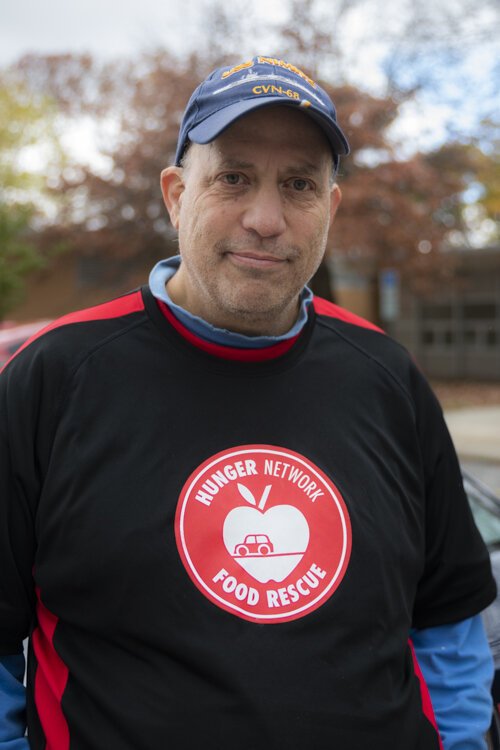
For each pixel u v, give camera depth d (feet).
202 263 4.67
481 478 28.84
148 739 4.09
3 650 4.61
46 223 58.13
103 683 4.25
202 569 4.34
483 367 71.56
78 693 4.33
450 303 72.90
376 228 44.16
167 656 4.24
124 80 55.88
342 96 45.14
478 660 5.32
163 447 4.59
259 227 4.50
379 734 4.37
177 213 5.23
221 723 4.10
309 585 4.45
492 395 57.57
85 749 4.20
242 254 4.58
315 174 4.69
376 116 45.34
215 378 4.85
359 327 5.62
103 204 53.72
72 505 4.42
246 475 4.62
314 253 4.77
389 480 5.03
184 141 4.88
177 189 5.22
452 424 41.60
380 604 4.61
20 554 4.53
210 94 4.66
